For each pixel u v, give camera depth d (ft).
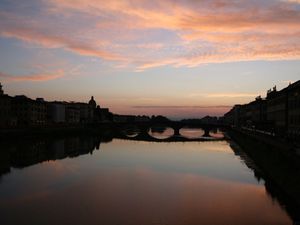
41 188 205.26
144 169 278.26
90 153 391.24
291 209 162.09
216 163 314.14
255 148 347.15
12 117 581.94
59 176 243.81
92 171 266.57
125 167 288.71
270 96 456.45
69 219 147.74
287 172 198.80
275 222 143.95
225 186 211.41
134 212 157.28
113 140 607.37
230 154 389.60
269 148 282.97
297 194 163.32
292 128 310.86
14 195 188.44
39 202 174.29
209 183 220.43
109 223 142.92
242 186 211.00
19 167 282.15
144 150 433.89
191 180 230.48
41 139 538.06
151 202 174.19
